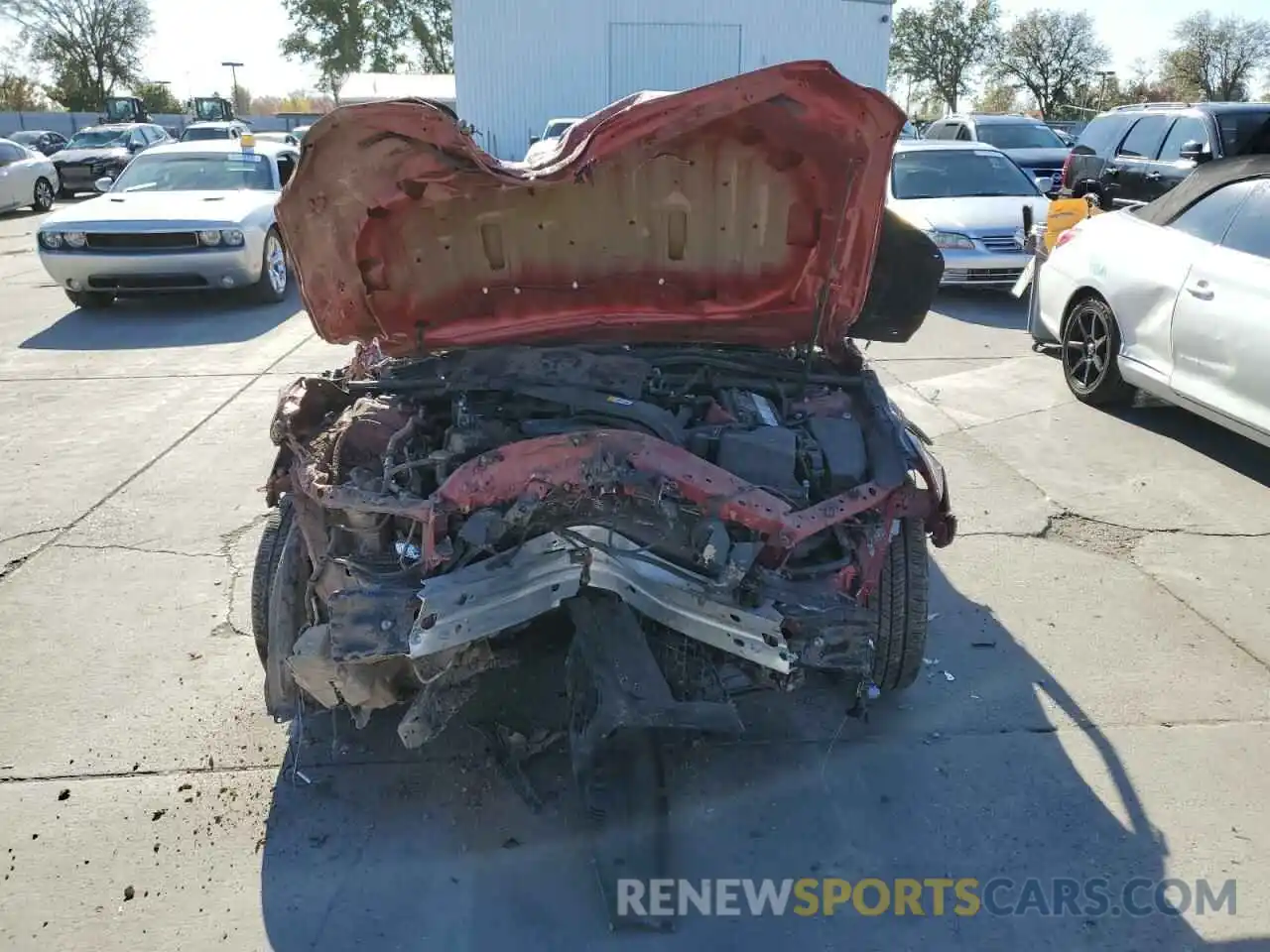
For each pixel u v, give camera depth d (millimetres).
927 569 3361
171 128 42594
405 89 34219
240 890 2787
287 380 7809
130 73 63500
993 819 3070
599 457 2881
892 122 2871
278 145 12508
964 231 10477
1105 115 13023
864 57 22828
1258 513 5234
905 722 3533
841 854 2934
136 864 2871
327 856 2910
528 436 3146
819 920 2701
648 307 3656
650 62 22516
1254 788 3189
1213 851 2934
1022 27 63938
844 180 3107
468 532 2797
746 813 3094
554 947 2617
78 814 3055
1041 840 2984
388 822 3045
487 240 3334
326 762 3305
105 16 61438
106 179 11531
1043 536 4973
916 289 3971
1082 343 7012
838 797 3162
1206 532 5020
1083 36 63156
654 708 2682
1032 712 3582
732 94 2754
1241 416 5445
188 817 3053
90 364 8320
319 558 3021
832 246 3305
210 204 10430
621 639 2854
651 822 2832
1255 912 2717
